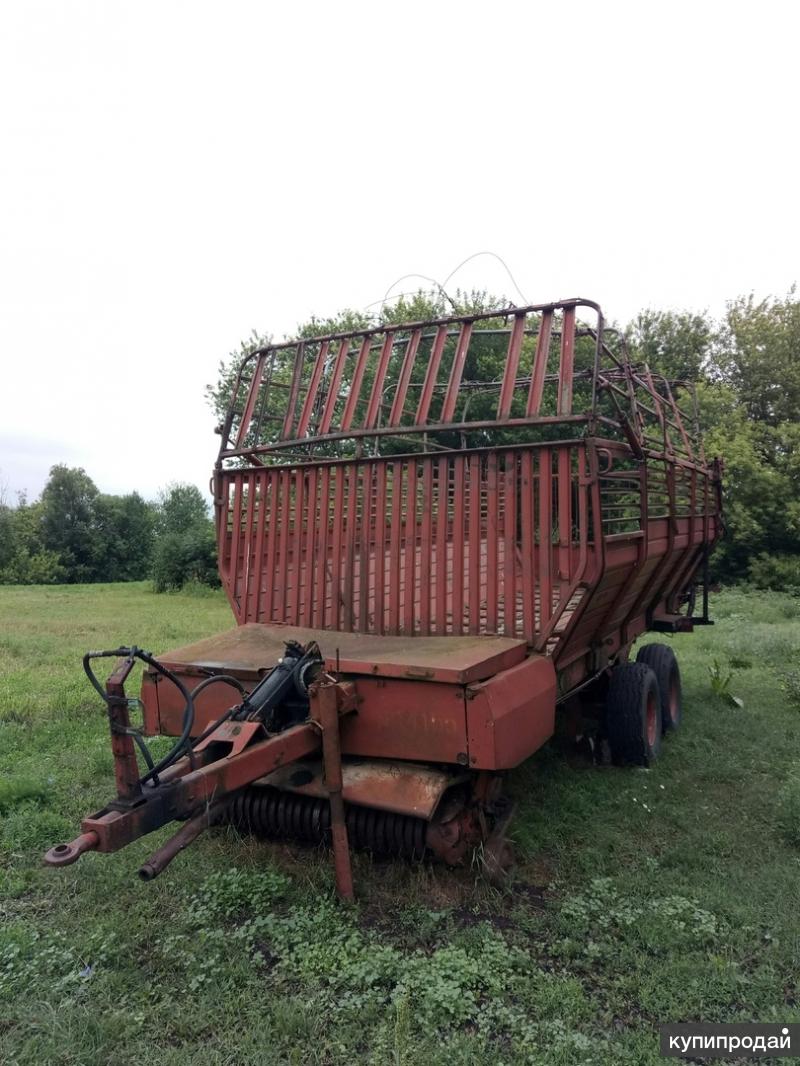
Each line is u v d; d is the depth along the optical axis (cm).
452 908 385
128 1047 286
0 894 404
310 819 423
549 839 470
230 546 574
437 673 380
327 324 2069
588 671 580
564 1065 273
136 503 4959
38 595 2739
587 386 1159
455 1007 304
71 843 270
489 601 462
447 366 1241
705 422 2248
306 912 372
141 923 371
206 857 439
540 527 446
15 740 665
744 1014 304
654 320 2556
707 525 801
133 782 292
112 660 1106
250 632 523
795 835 477
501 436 1214
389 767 403
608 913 383
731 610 1747
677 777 596
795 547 2209
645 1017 305
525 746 404
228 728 360
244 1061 277
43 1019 296
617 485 539
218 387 2333
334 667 411
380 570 497
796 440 2258
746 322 2581
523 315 467
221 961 337
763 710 809
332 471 521
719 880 422
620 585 526
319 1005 307
